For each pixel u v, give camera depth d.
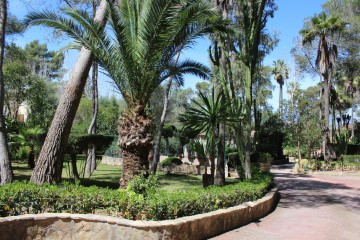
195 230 5.88
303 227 7.71
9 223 4.77
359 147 36.59
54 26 8.31
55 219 5.21
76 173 12.13
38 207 5.48
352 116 48.72
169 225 5.32
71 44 10.07
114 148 25.20
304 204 11.09
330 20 28.28
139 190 6.45
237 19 14.16
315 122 28.62
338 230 7.61
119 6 8.31
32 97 25.20
